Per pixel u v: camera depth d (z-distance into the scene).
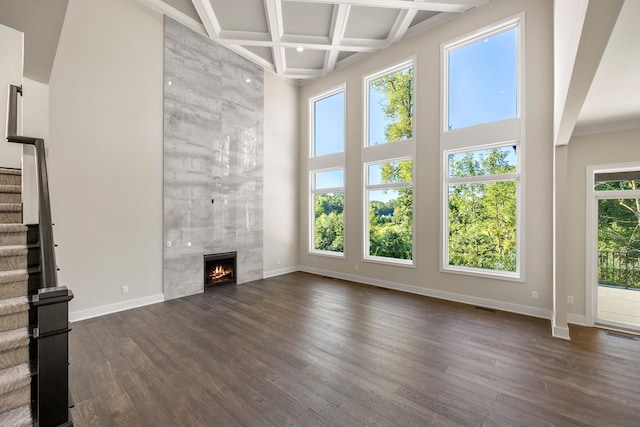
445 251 4.98
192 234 5.26
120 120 4.36
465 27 4.68
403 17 4.82
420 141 5.23
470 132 4.68
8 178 3.16
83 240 4.01
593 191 3.88
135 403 2.22
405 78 5.59
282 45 5.41
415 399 2.27
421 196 5.23
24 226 2.47
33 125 3.23
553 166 3.88
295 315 4.16
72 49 3.90
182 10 4.80
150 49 4.68
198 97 5.33
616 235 3.80
